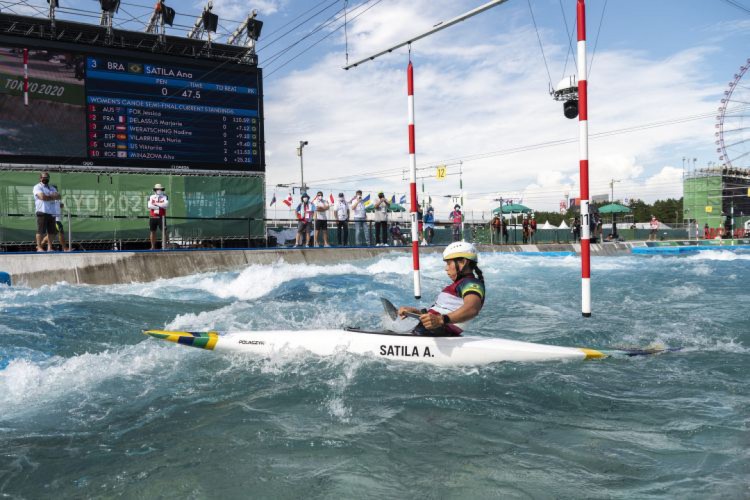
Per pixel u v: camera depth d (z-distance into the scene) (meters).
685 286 10.86
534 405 3.56
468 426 3.17
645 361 4.73
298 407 3.55
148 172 16.55
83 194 15.42
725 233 39.75
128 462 2.76
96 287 10.27
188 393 3.91
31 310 7.17
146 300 8.71
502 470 2.57
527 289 10.55
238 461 2.72
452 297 4.52
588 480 2.46
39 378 4.30
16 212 14.62
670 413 3.37
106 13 16.34
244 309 7.74
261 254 14.33
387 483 2.45
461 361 4.54
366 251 16.75
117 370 4.50
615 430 3.09
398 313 4.79
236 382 4.13
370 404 3.59
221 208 17.59
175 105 16.88
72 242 15.20
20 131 14.83
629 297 9.26
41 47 15.02
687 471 2.53
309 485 2.44
